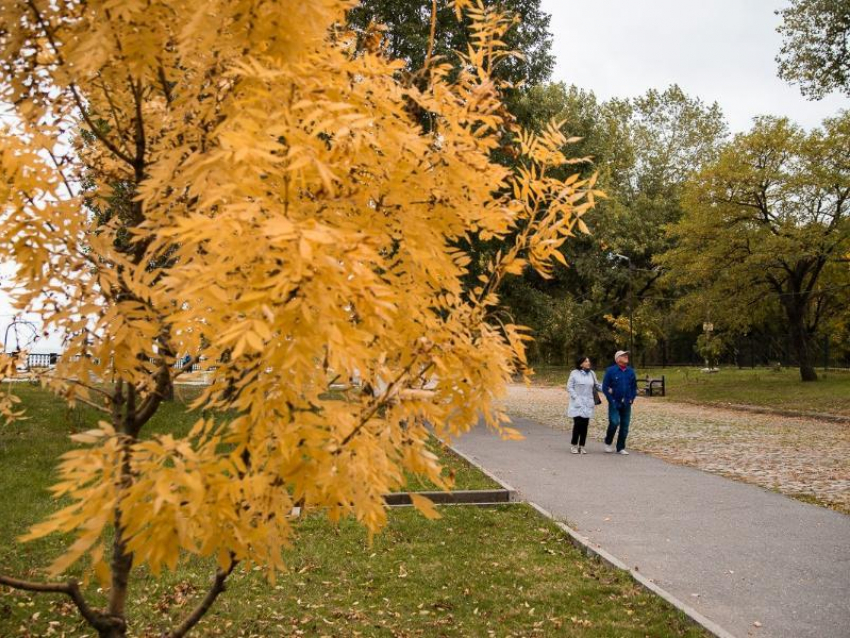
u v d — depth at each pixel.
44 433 11.57
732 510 8.63
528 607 5.30
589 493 9.63
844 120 29.70
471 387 2.61
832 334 37.69
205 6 2.08
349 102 2.33
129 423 2.81
